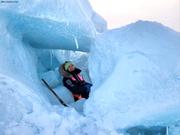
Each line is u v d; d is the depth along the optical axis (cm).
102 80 388
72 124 308
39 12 429
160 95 332
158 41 392
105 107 330
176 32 429
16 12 420
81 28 455
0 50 387
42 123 301
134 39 394
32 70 460
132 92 337
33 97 329
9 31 430
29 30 459
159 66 354
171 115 329
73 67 503
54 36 479
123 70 355
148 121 324
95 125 310
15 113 300
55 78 541
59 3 439
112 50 391
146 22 430
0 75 330
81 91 480
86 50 528
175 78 345
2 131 286
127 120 319
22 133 290
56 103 425
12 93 314
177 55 369
